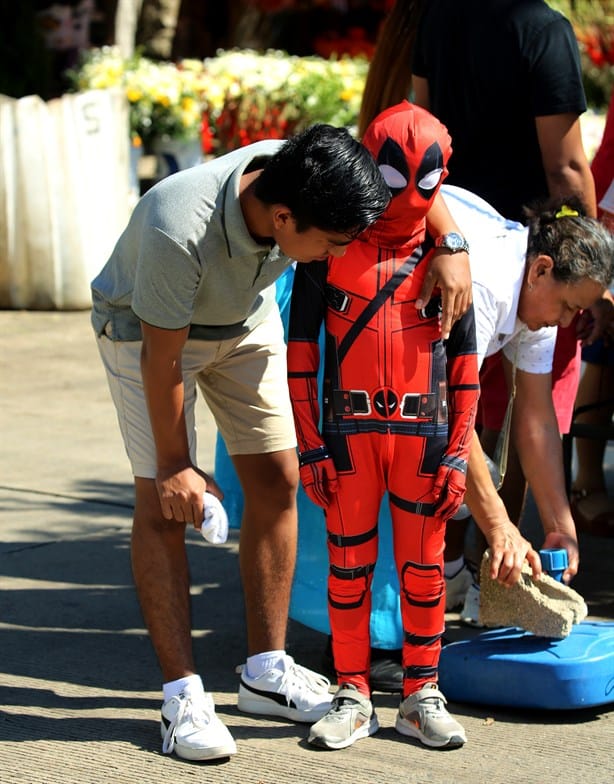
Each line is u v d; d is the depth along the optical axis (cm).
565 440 564
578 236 414
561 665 409
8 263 1155
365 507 389
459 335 384
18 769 373
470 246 413
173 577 391
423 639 394
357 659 399
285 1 1697
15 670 456
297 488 435
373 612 438
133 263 382
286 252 354
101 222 1173
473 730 407
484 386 503
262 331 410
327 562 451
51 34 1500
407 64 533
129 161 1232
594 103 1466
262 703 417
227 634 500
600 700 413
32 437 802
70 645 484
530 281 419
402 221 370
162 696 434
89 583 557
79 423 838
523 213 498
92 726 407
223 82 1235
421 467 382
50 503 674
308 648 488
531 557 412
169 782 365
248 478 415
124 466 744
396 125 368
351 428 386
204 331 391
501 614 428
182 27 1827
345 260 379
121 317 391
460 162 517
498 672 416
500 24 494
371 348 379
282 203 339
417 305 376
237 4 1753
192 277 358
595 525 627
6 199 1134
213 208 356
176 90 1227
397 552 394
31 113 1119
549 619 420
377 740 398
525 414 445
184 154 1263
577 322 523
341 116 1247
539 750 390
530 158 508
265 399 409
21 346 1046
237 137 1238
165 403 371
